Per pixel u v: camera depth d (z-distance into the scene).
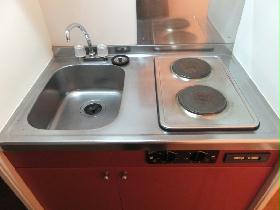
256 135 0.82
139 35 1.25
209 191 1.04
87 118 1.20
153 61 1.26
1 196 1.44
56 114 1.22
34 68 1.09
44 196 1.11
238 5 1.13
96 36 1.25
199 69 1.15
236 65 1.21
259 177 0.95
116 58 1.26
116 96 1.31
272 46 0.89
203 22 1.22
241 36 1.16
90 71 1.28
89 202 1.15
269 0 0.89
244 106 0.94
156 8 1.17
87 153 0.88
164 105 0.95
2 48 0.85
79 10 1.16
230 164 0.90
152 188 1.04
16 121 0.90
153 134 0.84
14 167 0.95
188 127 0.84
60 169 0.95
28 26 1.02
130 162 0.91
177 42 1.29
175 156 0.86
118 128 0.87
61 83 1.27
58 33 1.23
